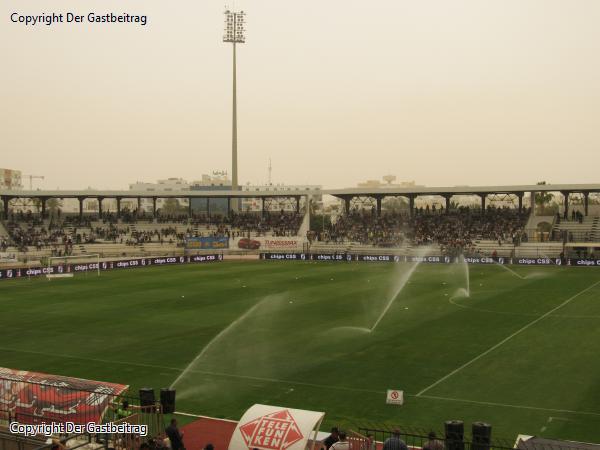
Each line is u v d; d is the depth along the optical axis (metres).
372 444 18.19
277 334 37.72
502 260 89.50
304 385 26.98
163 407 20.31
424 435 20.78
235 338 36.59
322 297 53.62
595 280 65.88
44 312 46.53
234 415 23.28
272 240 106.88
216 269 82.50
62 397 20.16
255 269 82.25
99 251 100.81
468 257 93.56
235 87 122.88
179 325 40.84
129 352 33.25
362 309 46.88
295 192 111.56
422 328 39.16
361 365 30.14
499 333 37.31
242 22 121.94
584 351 32.31
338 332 38.12
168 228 113.88
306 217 111.38
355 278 69.75
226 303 50.41
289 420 15.95
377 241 106.00
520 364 29.86
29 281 68.12
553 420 22.09
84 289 60.41
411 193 107.81
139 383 27.50
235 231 112.75
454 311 45.69
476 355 31.81
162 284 64.31
